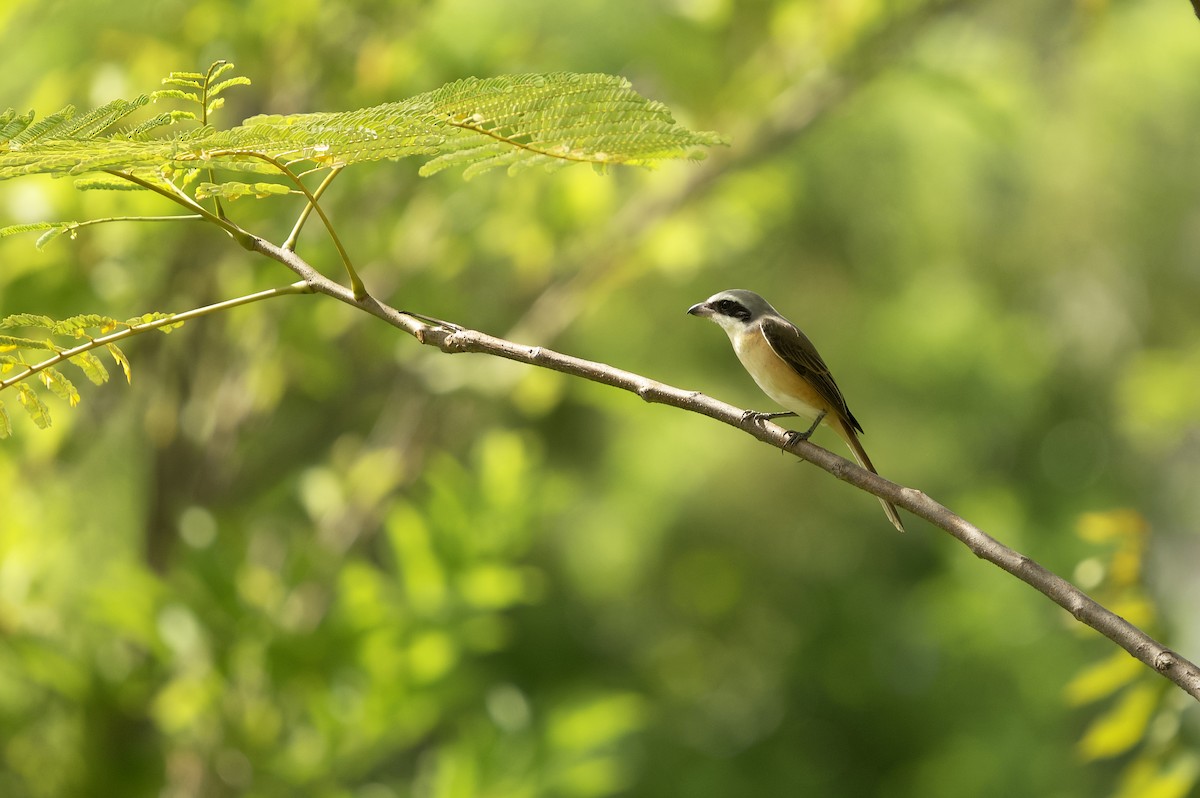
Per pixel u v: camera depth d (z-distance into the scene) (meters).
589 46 12.43
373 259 12.17
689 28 12.81
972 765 18.72
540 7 12.13
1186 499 22.80
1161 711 7.10
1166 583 15.95
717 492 19.48
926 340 19.69
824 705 20.70
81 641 10.80
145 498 13.07
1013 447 21.86
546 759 10.82
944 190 17.25
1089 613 4.23
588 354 17.58
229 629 9.85
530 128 4.70
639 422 17.98
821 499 19.97
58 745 10.62
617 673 19.66
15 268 10.21
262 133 4.22
